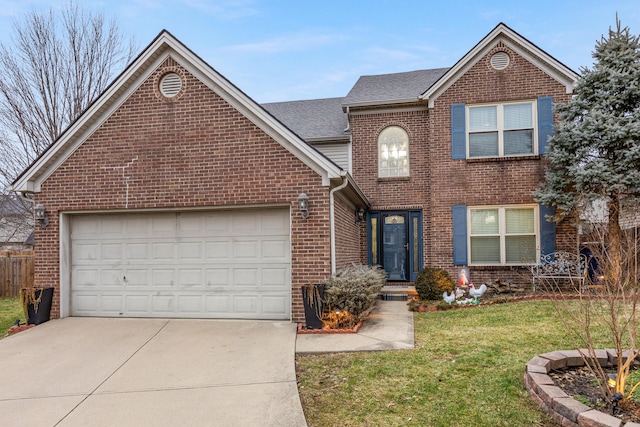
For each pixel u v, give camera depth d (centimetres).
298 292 816
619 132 938
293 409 453
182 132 870
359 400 464
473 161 1195
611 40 1006
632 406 390
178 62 880
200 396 497
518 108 1188
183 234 891
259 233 864
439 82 1217
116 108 895
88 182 895
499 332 716
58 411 467
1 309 1229
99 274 912
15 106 1852
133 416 450
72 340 736
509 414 409
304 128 1441
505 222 1181
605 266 475
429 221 1277
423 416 418
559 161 1031
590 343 436
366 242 1314
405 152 1322
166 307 885
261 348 666
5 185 1880
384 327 788
